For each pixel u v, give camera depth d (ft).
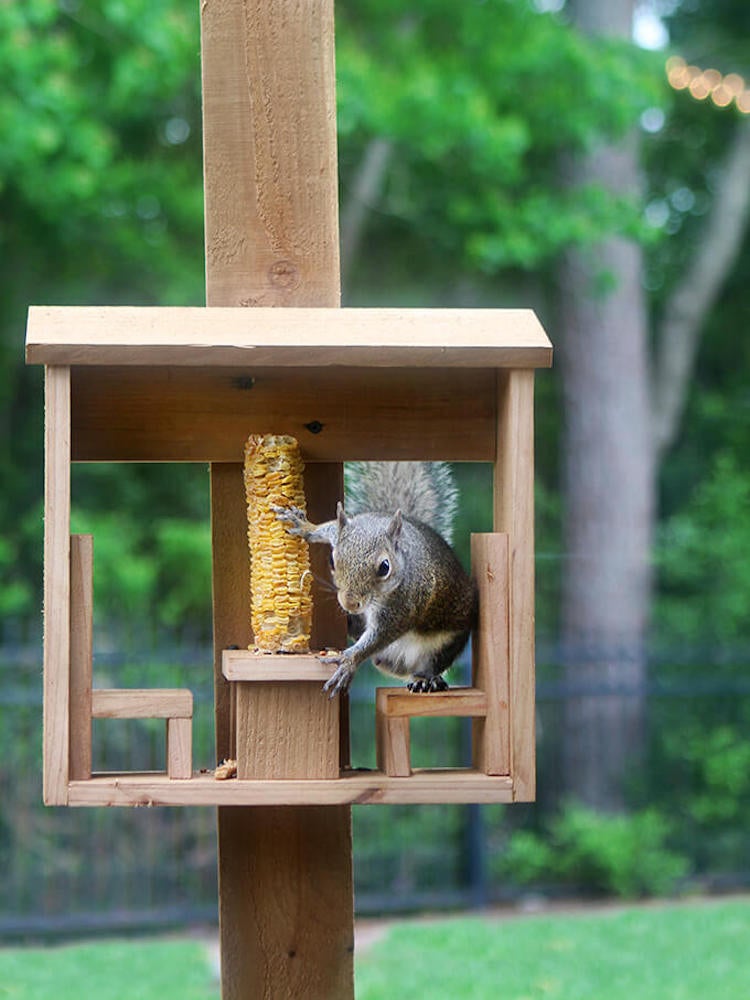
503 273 53.78
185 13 41.19
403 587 11.58
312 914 11.89
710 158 61.21
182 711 10.81
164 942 32.81
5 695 34.30
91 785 10.56
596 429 51.21
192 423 12.24
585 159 48.83
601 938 31.91
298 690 10.99
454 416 12.44
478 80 45.32
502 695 11.12
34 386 49.39
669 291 61.11
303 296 12.32
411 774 11.11
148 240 46.60
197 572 44.04
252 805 11.44
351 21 47.26
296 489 11.66
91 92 43.57
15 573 47.06
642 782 44.11
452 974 28.45
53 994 27.12
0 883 35.45
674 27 61.98
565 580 51.21
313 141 12.39
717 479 55.21
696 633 50.29
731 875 40.19
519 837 40.04
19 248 45.47
